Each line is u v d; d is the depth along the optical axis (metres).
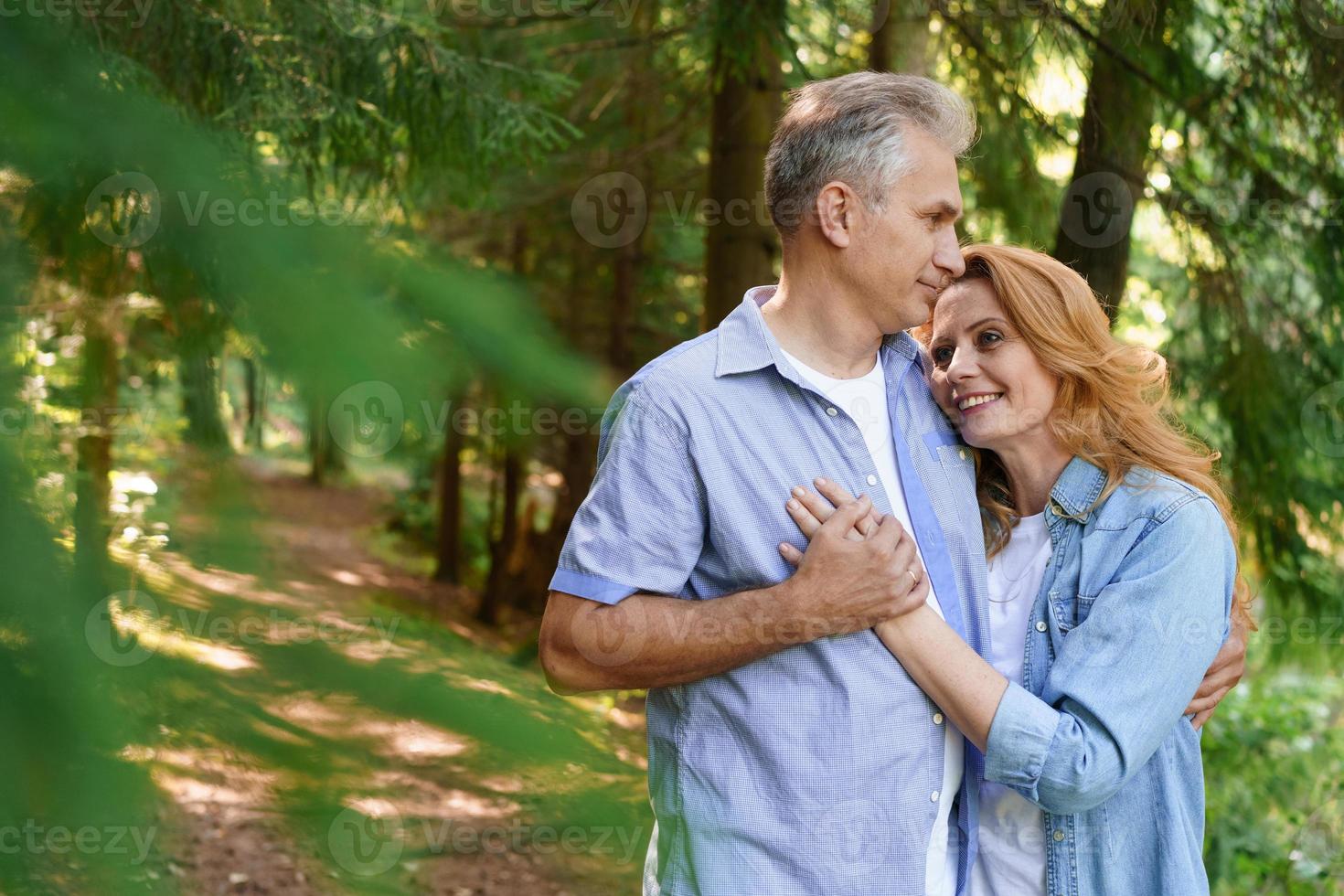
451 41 3.77
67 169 0.40
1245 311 3.86
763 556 1.56
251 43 1.55
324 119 2.04
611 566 1.53
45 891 0.32
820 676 1.53
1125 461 1.67
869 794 1.52
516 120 2.83
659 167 6.39
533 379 0.40
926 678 1.54
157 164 0.40
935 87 1.63
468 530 6.05
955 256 1.63
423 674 0.39
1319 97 3.48
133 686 0.34
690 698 1.57
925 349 1.88
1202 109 3.63
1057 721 1.51
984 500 1.80
